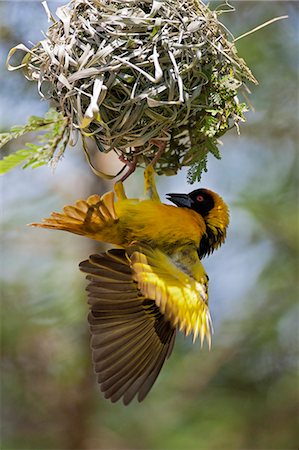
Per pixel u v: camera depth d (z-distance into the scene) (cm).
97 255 798
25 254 1363
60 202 1362
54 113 881
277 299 1370
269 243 1380
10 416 1387
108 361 796
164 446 1339
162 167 883
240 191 1376
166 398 1368
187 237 832
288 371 1362
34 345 1364
